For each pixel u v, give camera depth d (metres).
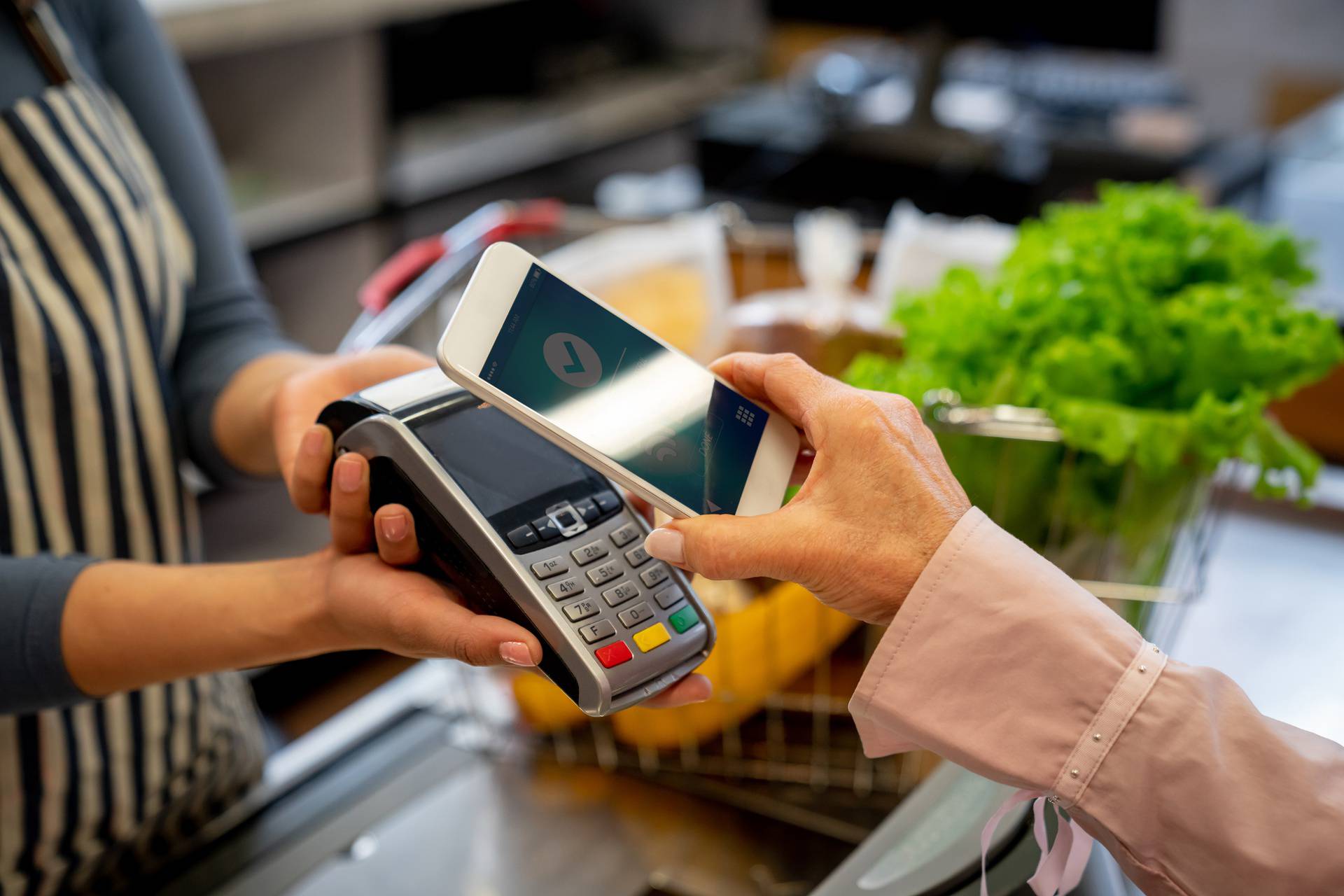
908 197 1.89
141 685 0.57
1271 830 0.42
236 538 1.57
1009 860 0.51
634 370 0.51
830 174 1.92
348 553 0.54
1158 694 0.44
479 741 0.74
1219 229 0.71
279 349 0.80
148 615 0.55
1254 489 0.63
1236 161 1.83
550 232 0.89
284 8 1.66
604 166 2.43
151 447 0.76
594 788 0.70
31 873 0.74
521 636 0.47
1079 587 0.46
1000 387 0.64
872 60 2.45
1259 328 0.64
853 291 0.97
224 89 1.95
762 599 0.65
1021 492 0.66
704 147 2.00
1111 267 0.68
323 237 1.92
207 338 0.83
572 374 0.49
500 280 0.49
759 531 0.46
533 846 0.66
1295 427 1.17
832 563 0.46
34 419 0.70
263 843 0.67
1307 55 2.40
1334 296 1.26
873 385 0.67
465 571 0.49
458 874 0.65
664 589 0.50
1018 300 0.67
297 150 1.98
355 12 1.79
